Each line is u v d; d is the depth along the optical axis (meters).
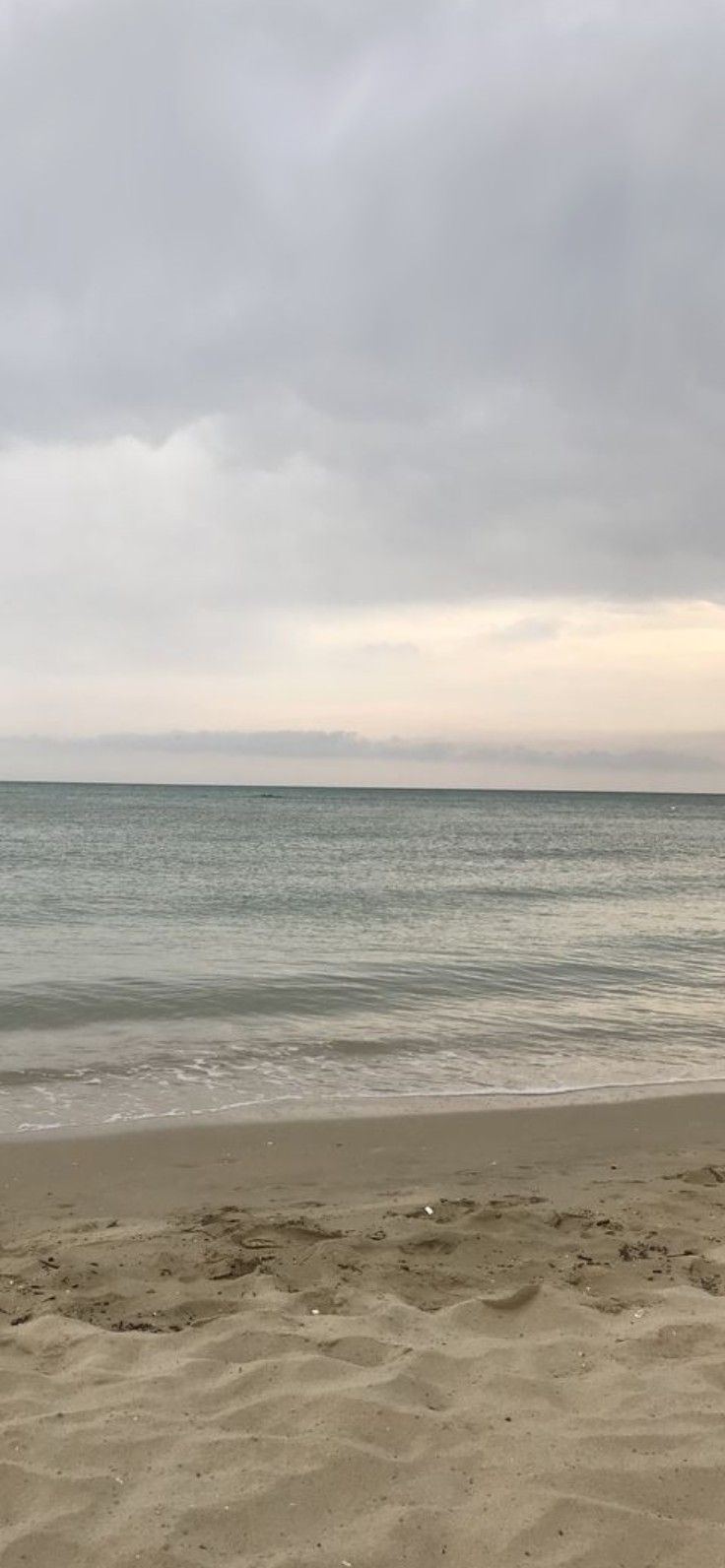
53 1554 2.75
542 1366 3.86
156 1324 4.35
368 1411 3.46
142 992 13.03
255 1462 3.19
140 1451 3.24
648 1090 9.44
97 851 41.91
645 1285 4.84
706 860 46.97
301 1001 12.93
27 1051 10.20
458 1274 4.99
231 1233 5.56
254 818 82.31
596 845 57.00
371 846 49.47
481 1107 8.73
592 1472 3.13
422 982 14.38
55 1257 5.15
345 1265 5.08
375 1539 2.84
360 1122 8.20
